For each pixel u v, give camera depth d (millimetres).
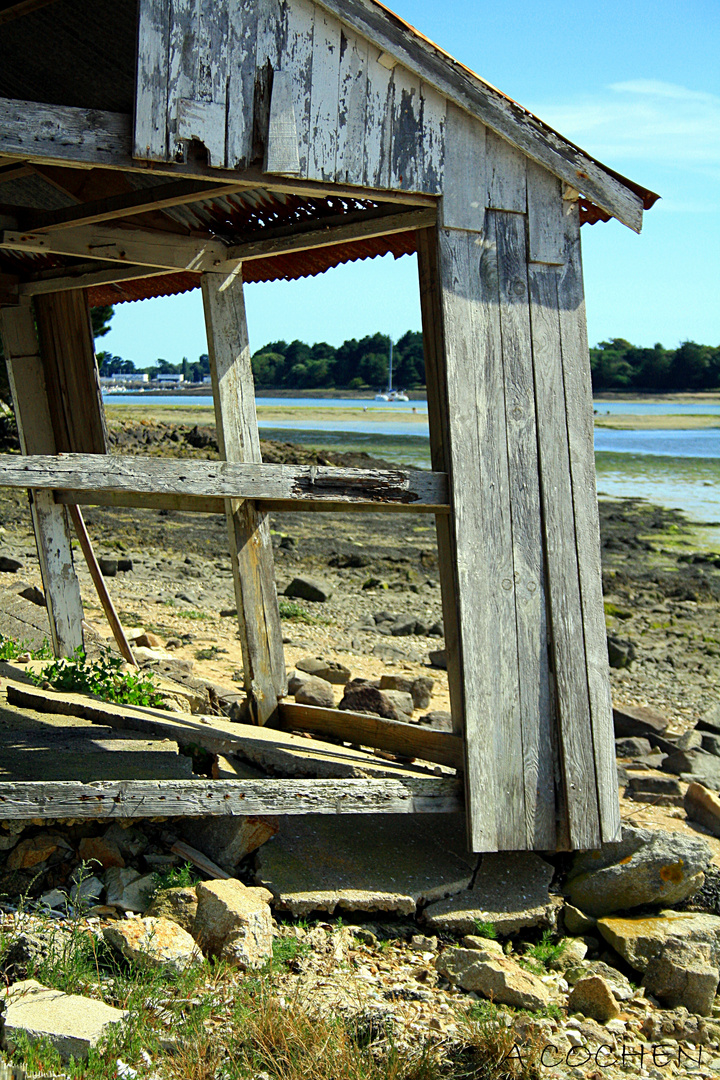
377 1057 3932
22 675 7934
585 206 5945
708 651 14758
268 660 7602
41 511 8766
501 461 5449
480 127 5438
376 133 5129
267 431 80562
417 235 6160
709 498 38031
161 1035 3910
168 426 46594
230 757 6172
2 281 8812
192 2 4637
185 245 7309
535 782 5426
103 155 4516
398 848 5562
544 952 5039
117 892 4816
